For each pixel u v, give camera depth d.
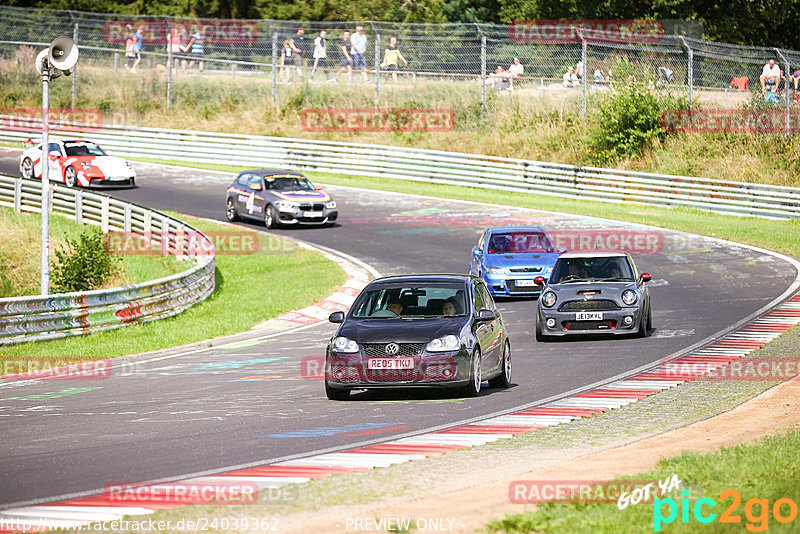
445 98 163.38
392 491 26.17
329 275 91.44
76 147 131.75
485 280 80.19
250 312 78.12
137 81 179.50
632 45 152.12
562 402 41.75
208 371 54.50
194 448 33.28
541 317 61.56
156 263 94.44
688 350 55.34
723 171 136.25
